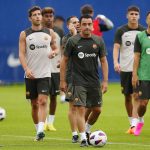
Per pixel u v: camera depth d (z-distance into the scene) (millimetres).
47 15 44656
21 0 81250
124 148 34281
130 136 40500
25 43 38344
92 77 35219
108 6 82562
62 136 40375
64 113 55188
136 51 39188
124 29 43438
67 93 35125
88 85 35094
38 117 38938
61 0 81625
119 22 82625
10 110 57188
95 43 35156
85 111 36156
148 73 39250
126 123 47781
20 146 35188
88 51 35031
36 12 38281
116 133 42062
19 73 83625
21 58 38062
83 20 34938
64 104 63594
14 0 81312
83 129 34562
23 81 83812
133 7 43500
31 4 81312
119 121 49031
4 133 41844
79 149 33719
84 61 35031
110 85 84312
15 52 82688
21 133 41812
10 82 83562
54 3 81562
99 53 35469
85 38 35156
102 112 55406
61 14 81625
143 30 43469
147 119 50250
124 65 43500
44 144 36094
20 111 56312
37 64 38281
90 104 35438
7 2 81250
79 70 35031
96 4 82312
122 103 63062
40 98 38062
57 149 33812
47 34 38531
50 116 44062
